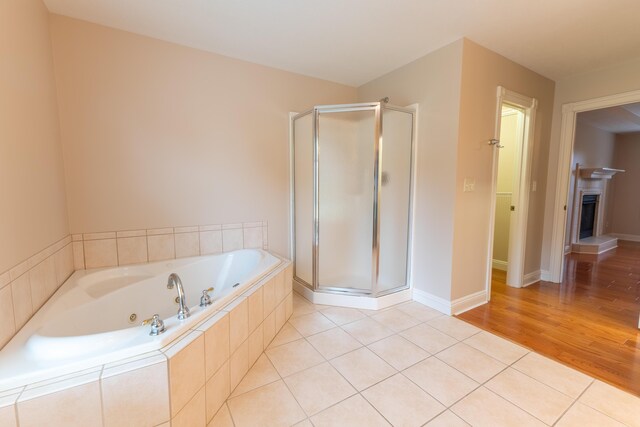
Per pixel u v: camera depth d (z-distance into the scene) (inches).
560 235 132.6
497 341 84.4
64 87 81.3
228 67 106.4
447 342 84.0
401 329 91.4
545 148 130.8
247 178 113.4
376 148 104.6
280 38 93.9
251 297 71.7
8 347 47.4
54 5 75.7
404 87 114.3
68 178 83.3
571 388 64.9
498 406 59.6
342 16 81.7
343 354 78.0
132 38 89.5
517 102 112.5
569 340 85.0
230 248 111.7
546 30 87.7
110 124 87.9
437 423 55.4
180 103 98.3
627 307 107.8
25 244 57.2
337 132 115.6
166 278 89.8
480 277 109.7
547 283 134.3
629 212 237.5
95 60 84.7
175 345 48.6
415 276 113.3
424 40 94.7
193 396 50.8
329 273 121.4
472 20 82.9
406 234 114.9
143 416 44.1
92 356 44.0
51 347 45.4
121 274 88.4
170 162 97.8
